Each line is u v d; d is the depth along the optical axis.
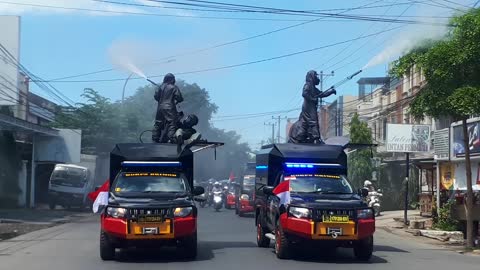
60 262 12.61
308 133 17.39
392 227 23.88
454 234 20.22
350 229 12.55
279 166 15.28
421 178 30.84
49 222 25.55
